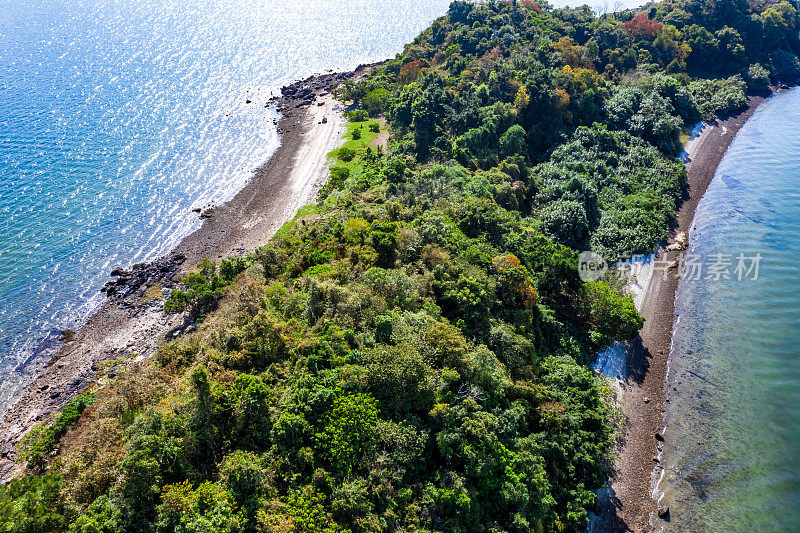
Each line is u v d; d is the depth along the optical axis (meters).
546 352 58.78
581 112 106.00
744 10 147.62
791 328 64.50
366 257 57.16
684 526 46.50
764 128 118.12
